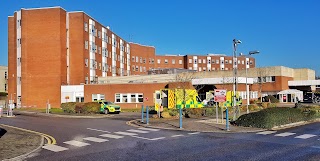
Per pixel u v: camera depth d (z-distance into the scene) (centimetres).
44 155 1118
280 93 5622
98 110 3438
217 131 1744
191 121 2259
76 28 5400
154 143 1342
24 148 1245
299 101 5438
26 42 5009
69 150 1207
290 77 6444
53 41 4981
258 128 1848
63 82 5044
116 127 2008
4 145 1314
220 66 10475
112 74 6912
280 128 1883
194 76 5509
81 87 4853
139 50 9025
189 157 1039
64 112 3656
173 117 2558
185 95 3438
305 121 2239
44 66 4966
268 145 1271
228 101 3534
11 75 5381
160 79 5388
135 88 4538
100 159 1028
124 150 1184
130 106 4541
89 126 2091
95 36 5947
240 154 1081
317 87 6412
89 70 5659
